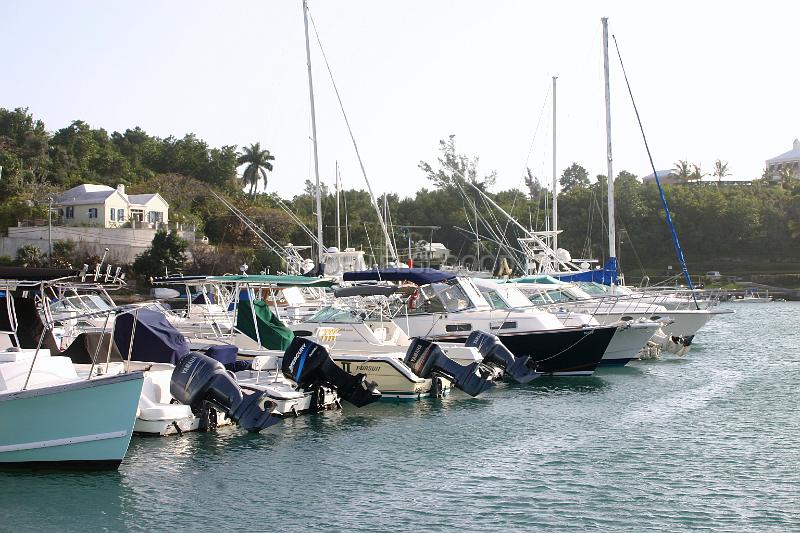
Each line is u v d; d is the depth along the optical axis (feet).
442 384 89.86
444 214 378.73
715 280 382.83
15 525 48.60
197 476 58.23
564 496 55.06
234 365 79.30
